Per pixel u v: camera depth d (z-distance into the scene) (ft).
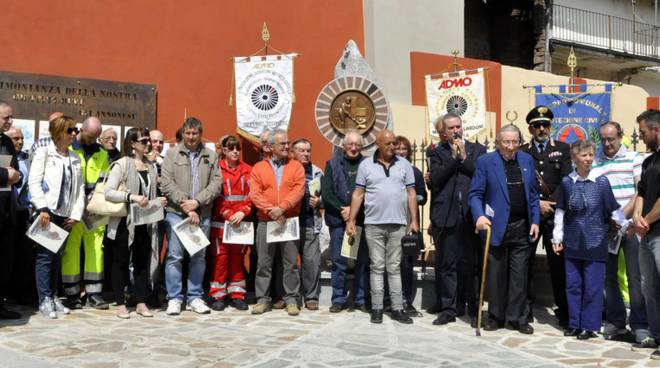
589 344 19.72
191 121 23.72
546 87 43.78
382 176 22.53
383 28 36.45
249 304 25.61
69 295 23.73
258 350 18.28
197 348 18.40
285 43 34.27
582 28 67.31
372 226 22.47
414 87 38.06
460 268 22.94
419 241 22.85
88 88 30.09
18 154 24.21
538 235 21.89
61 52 30.42
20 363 16.61
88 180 23.89
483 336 20.59
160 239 24.97
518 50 62.08
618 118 49.93
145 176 23.40
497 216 21.25
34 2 30.07
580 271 20.79
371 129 29.86
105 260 25.14
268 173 23.88
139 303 22.94
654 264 18.72
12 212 21.47
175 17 32.50
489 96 41.88
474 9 61.41
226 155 24.84
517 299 21.34
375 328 21.45
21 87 28.73
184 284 26.81
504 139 21.21
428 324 22.25
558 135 38.96
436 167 22.90
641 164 20.77
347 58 31.22
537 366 17.15
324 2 34.76
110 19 31.32
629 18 72.69
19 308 23.86
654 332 18.90
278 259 24.94
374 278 22.41
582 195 20.53
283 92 30.91
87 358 17.19
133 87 31.09
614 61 69.97
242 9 33.73
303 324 21.93
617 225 20.31
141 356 17.47
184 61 32.55
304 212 24.56
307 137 34.17
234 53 33.50
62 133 22.40
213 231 24.53
